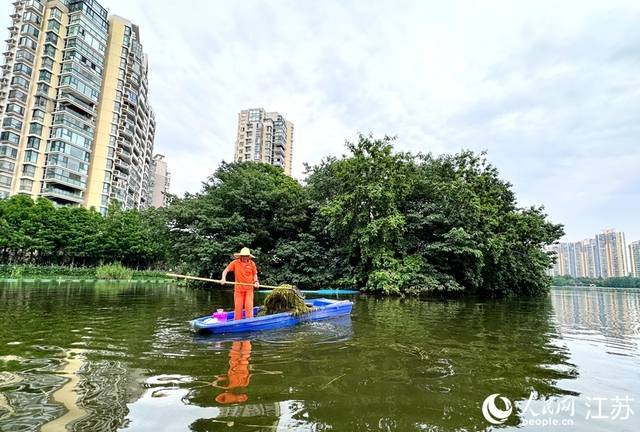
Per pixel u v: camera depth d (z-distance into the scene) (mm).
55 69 56844
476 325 9344
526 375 4867
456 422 3365
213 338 6855
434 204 21000
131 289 21156
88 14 59375
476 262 19312
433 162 23500
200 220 22000
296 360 5348
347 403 3738
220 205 22781
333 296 18266
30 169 53531
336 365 5113
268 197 22422
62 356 5301
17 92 54031
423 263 19250
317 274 21938
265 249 23906
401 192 19641
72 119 56500
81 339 6492
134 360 5176
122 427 3098
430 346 6523
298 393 3988
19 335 6762
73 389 3984
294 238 23938
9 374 4441
